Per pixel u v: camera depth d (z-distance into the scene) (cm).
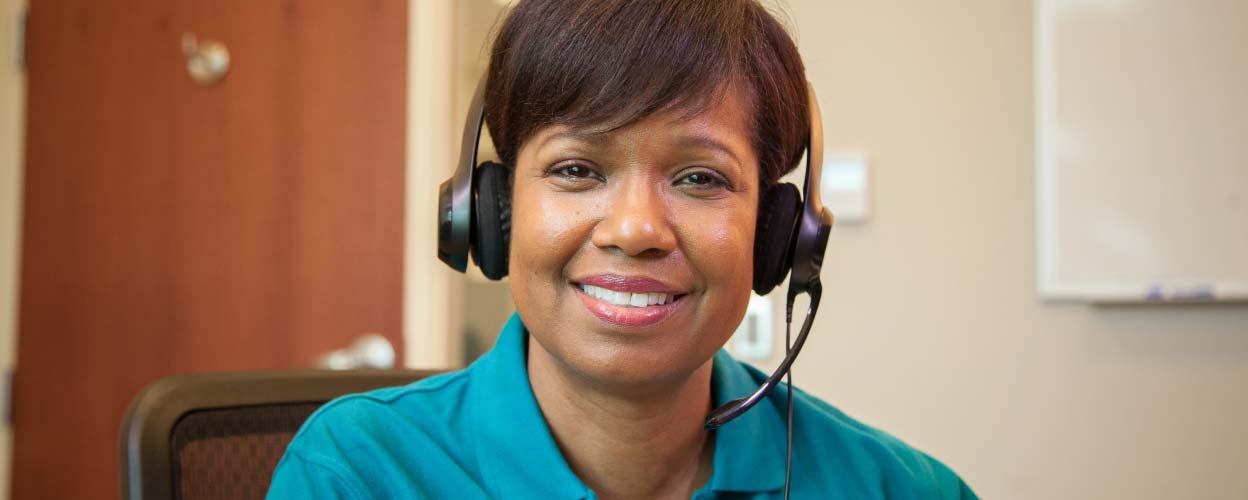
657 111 65
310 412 99
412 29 200
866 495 80
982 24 175
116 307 218
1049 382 171
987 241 174
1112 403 169
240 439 95
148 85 217
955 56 176
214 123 212
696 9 68
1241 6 163
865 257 179
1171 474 166
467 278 204
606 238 66
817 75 182
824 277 180
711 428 74
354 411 76
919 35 178
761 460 78
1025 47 174
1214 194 163
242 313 208
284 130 207
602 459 75
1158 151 166
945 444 175
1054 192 170
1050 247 170
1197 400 165
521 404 75
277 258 206
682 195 68
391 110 201
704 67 66
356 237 202
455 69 202
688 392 74
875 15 180
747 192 70
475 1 203
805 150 79
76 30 224
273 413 97
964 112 175
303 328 204
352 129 203
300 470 72
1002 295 173
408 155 199
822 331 180
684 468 77
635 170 67
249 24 210
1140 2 167
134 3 218
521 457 73
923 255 176
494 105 73
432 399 79
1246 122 162
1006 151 174
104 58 221
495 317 202
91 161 221
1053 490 171
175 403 92
